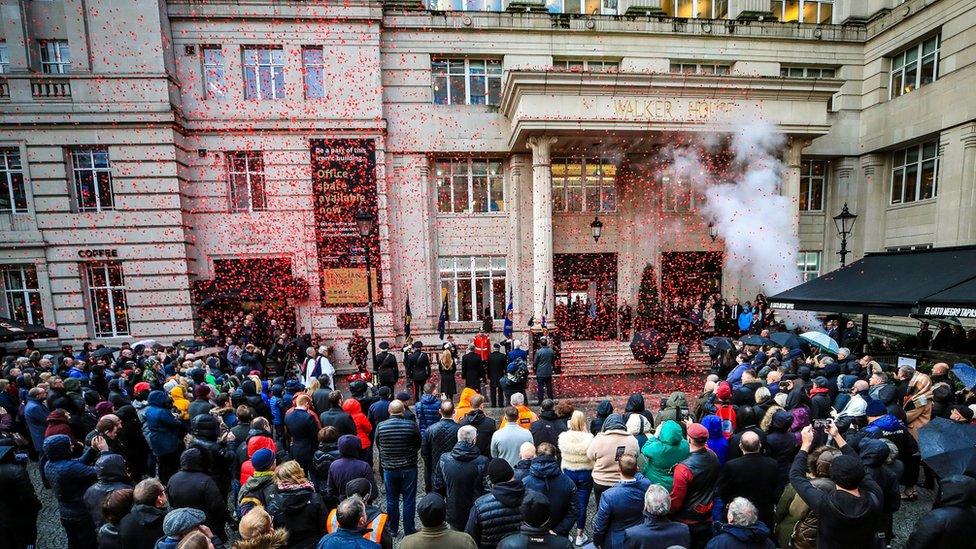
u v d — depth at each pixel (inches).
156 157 601.9
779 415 197.6
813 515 143.7
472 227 715.4
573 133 602.2
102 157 607.5
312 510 150.3
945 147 647.1
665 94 597.3
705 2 726.5
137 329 616.1
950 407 247.0
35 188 588.1
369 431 271.4
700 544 159.6
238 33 632.4
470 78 698.8
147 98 593.9
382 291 676.1
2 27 574.2
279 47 650.2
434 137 684.7
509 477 148.2
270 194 652.7
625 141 642.2
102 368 403.2
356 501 131.1
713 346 476.4
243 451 213.8
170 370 393.1
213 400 311.9
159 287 614.9
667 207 740.7
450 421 226.5
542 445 162.6
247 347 478.9
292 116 645.9
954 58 628.1
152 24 591.2
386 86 672.4
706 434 160.6
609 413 241.3
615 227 737.0
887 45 715.4
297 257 660.1
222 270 649.6
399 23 663.8
